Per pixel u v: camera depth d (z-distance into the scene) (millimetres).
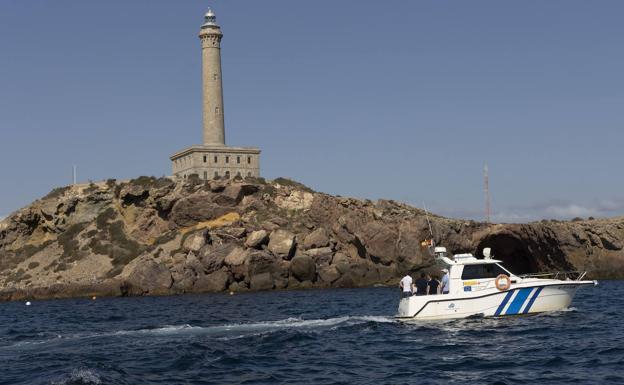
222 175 153875
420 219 105062
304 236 108188
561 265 108625
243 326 40125
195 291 100062
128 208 124500
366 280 102812
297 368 26875
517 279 37812
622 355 27156
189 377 25438
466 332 34125
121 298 96125
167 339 36000
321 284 102188
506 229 113125
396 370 26125
